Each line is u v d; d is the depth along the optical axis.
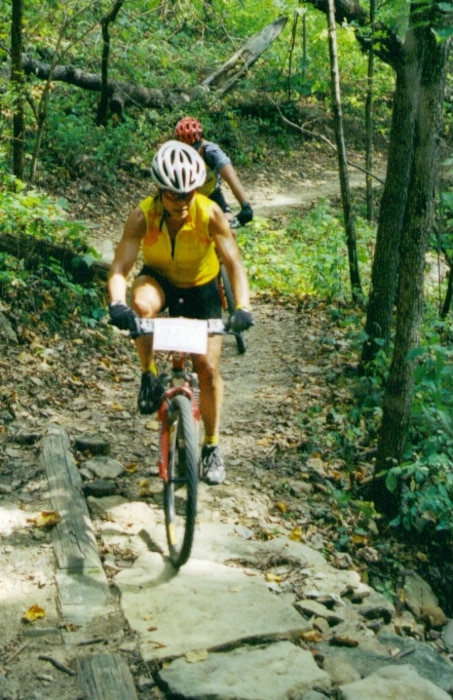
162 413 4.36
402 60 7.13
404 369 5.54
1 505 4.79
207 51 20.73
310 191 17.50
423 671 3.95
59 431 5.75
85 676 3.47
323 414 6.88
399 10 6.38
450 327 8.18
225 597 4.14
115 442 5.91
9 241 7.80
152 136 16.00
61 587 4.07
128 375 7.25
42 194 9.11
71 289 7.79
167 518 4.45
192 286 4.41
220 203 6.54
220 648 3.73
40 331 7.27
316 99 21.52
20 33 9.48
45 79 14.98
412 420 6.28
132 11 17.64
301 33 22.62
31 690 3.38
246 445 6.16
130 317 3.89
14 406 6.01
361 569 5.03
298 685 3.52
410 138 7.30
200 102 18.30
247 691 3.43
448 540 5.71
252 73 21.27
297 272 11.13
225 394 7.16
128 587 4.15
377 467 5.75
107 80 15.48
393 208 7.46
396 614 4.75
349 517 5.54
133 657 3.63
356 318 8.60
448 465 5.52
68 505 4.83
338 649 3.97
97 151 14.27
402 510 5.66
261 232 13.32
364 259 10.68
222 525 4.96
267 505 5.36
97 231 12.03
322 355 8.27
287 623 3.97
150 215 4.18
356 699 3.50
